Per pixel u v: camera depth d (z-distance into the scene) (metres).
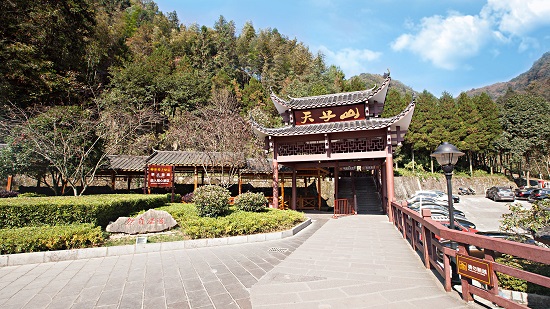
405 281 4.84
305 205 20.86
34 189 15.88
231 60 48.97
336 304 3.90
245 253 7.12
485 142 36.34
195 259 6.56
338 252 7.14
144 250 7.29
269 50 56.16
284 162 16.31
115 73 29.00
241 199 10.82
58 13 16.44
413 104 12.62
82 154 12.52
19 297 4.35
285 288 4.58
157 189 20.77
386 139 13.41
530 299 5.50
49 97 15.88
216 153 18.31
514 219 6.83
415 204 15.46
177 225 9.39
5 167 11.96
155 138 25.94
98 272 5.59
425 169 37.69
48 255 6.37
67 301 4.18
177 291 4.55
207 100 32.12
